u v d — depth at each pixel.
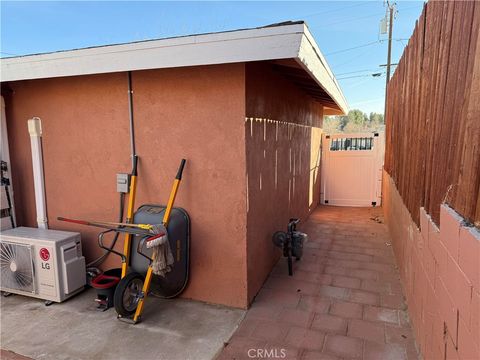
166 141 3.18
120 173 3.39
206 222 3.17
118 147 3.37
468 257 1.41
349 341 2.64
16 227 3.81
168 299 3.34
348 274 3.94
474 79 1.36
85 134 3.48
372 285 3.64
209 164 3.07
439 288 1.92
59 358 2.51
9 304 3.32
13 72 3.15
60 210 3.74
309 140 6.47
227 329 2.83
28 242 3.25
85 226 3.68
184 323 2.93
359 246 4.96
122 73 3.23
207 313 3.08
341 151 8.05
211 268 3.22
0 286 3.42
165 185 3.25
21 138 3.78
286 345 2.61
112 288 3.13
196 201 3.17
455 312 1.60
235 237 3.10
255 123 3.19
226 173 3.03
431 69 2.24
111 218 3.54
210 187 3.10
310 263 4.29
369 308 3.15
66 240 3.29
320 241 5.21
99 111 3.38
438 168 1.98
